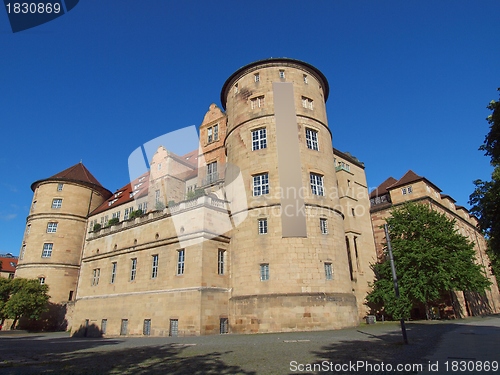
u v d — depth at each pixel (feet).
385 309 115.24
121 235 121.60
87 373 35.37
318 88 116.16
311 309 85.25
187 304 89.66
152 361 42.70
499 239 76.64
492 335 60.03
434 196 157.89
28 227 189.47
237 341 64.64
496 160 74.18
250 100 110.42
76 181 194.70
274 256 90.89
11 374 35.27
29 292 159.02
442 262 108.68
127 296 109.09
